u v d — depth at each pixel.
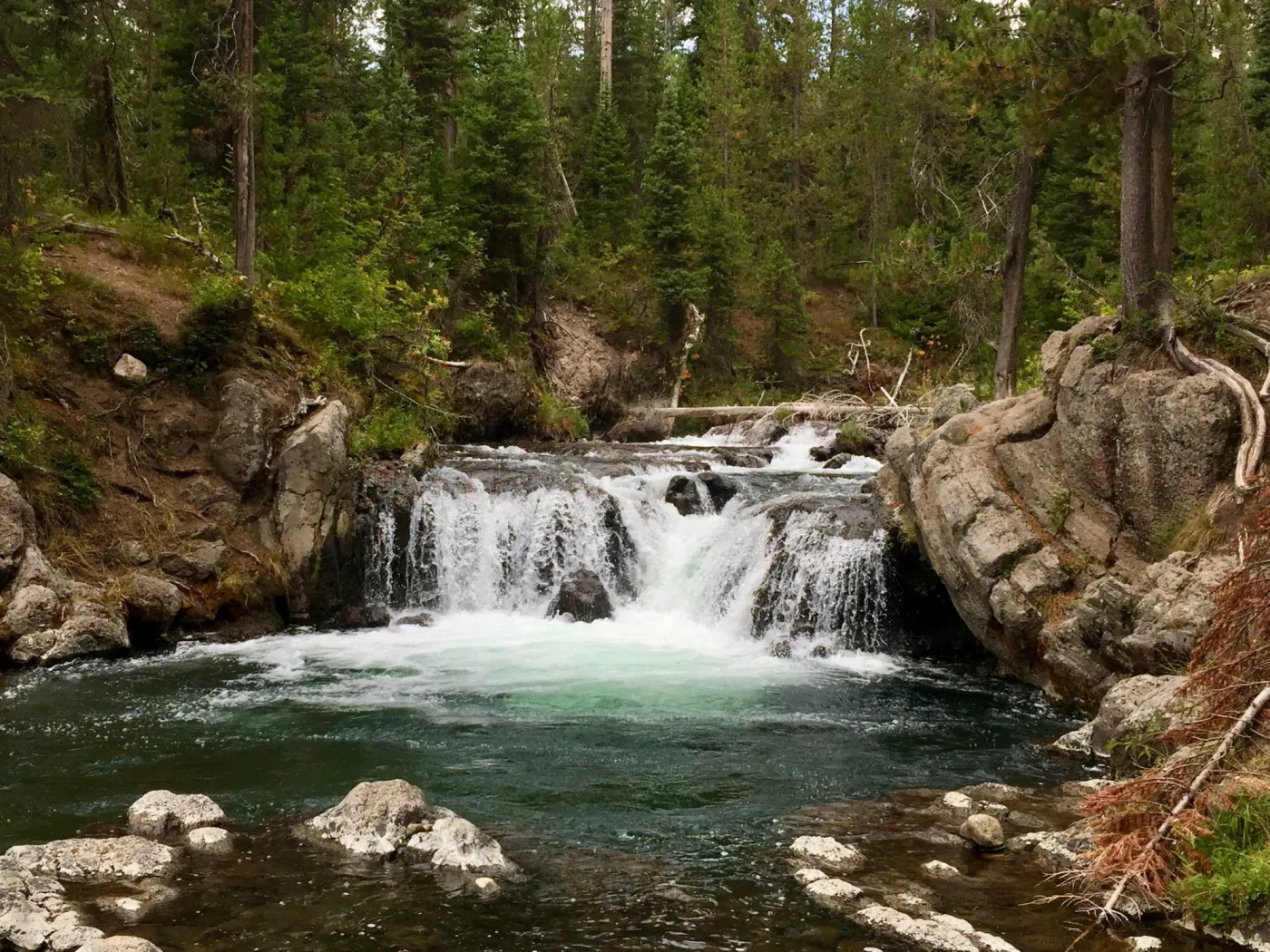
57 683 13.68
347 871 7.38
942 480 15.09
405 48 39.44
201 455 18.55
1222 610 7.34
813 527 18.16
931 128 33.00
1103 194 28.84
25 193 18.11
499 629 18.03
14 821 8.52
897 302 46.66
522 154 34.44
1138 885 6.49
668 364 40.81
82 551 16.34
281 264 25.59
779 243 43.91
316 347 21.61
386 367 24.47
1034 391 16.36
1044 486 14.72
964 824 8.31
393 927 6.49
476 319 31.39
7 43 17.25
